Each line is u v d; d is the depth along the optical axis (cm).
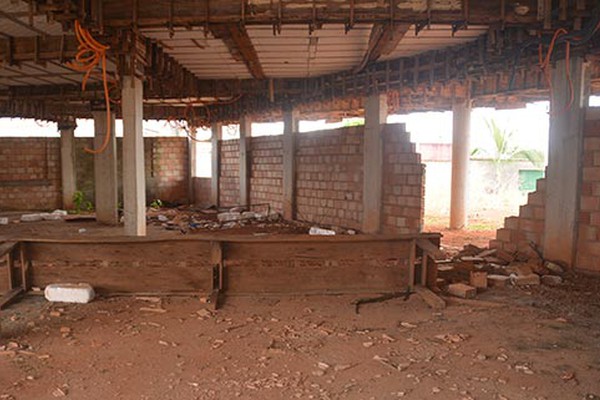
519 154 1705
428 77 786
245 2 527
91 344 381
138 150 686
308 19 527
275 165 1320
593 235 592
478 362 351
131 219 686
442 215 1478
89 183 1645
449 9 522
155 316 448
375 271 525
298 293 516
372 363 349
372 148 941
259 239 506
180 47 740
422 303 494
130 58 636
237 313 460
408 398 298
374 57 774
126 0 538
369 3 522
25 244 502
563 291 536
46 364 345
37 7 507
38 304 478
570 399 297
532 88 926
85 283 505
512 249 684
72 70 882
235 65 882
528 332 412
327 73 969
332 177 1101
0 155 1503
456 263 638
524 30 571
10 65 714
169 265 511
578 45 571
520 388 311
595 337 401
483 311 469
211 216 1383
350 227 1054
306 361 352
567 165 607
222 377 326
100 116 1101
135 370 336
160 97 1043
